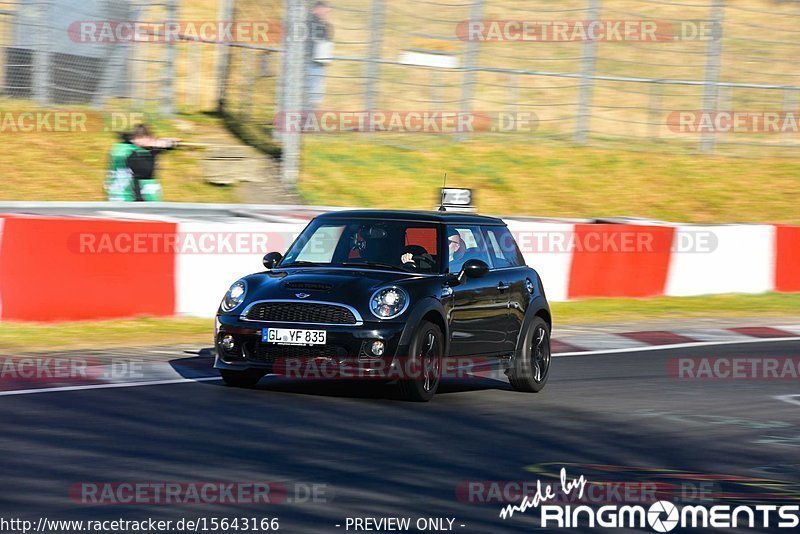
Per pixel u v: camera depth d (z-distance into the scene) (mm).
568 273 50312
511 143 73500
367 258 29344
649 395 30266
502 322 30109
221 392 27734
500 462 21141
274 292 27328
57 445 21078
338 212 30953
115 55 63500
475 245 30750
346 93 75500
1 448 20656
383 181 65188
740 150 79688
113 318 39375
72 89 62469
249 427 23344
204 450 21000
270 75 71125
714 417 27250
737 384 32656
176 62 70375
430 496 18281
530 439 23547
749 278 55594
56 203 45719
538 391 30609
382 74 81875
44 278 37875
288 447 21531
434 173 67438
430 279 28156
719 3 77812
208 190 57969
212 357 33719
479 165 69438
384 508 17375
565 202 67625
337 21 86750
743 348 40156
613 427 25375
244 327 27016
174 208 48656
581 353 37812
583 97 74875
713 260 54281
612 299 51625
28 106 61000
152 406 25516
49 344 34719
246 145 63625
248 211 49188
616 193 69875
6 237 37156
